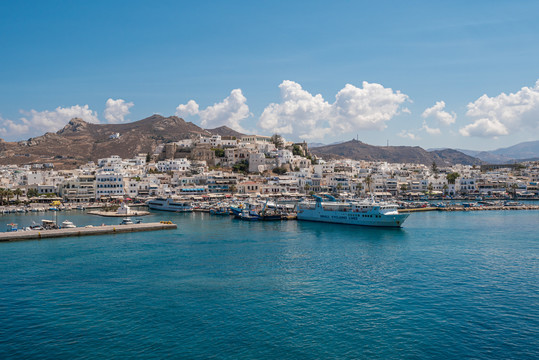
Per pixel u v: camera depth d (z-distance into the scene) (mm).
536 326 58688
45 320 61344
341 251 109438
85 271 87938
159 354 51156
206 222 178000
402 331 57344
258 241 125938
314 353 51375
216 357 50438
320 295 72125
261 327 58781
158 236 136125
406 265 93000
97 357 50531
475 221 175875
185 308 65938
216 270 89062
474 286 76500
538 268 89438
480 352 51469
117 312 64312
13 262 96125
